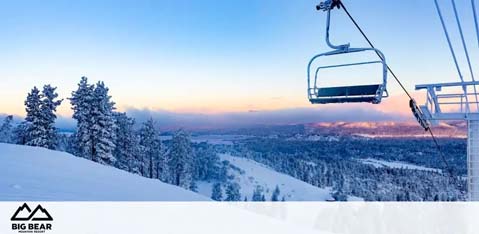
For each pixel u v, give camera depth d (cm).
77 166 1936
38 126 4228
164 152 6269
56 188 1252
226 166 14488
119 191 1452
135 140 5347
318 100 823
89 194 1251
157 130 6162
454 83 1317
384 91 753
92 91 4297
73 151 4694
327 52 801
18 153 2016
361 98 769
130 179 1881
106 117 4319
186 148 6856
